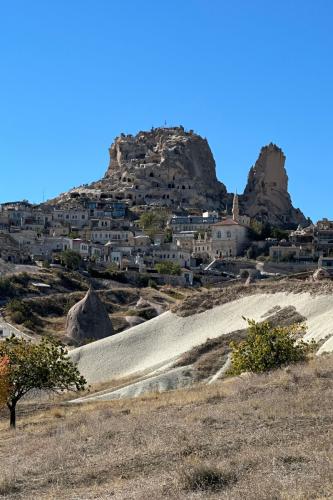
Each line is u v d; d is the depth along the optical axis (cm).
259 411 4103
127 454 3497
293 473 2797
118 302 19388
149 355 9531
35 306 17888
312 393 4459
